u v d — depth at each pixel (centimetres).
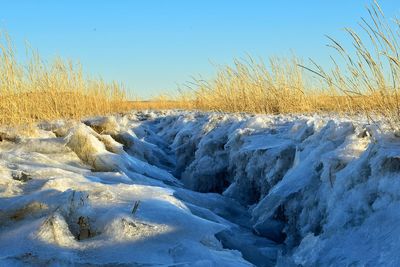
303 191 396
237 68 971
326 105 858
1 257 269
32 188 355
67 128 682
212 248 300
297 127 533
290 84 902
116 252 273
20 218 311
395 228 265
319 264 297
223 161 643
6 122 687
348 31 403
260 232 406
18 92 735
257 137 572
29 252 272
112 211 308
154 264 263
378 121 404
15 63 728
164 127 1181
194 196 477
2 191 345
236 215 469
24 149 523
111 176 439
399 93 398
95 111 1138
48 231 286
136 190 363
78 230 300
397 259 243
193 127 865
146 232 290
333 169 363
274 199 418
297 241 381
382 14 388
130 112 1555
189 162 766
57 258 266
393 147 317
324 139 429
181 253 276
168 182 574
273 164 489
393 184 288
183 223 305
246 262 293
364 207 303
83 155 518
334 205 333
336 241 302
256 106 922
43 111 862
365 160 329
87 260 268
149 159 745
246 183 541
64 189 347
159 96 1978
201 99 1327
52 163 462
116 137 701
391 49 388
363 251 273
